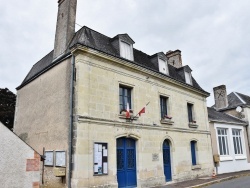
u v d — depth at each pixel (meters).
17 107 13.36
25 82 12.79
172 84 13.34
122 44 11.09
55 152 9.02
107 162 8.95
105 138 9.12
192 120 14.74
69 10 11.16
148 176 10.51
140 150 10.46
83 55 9.16
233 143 18.48
